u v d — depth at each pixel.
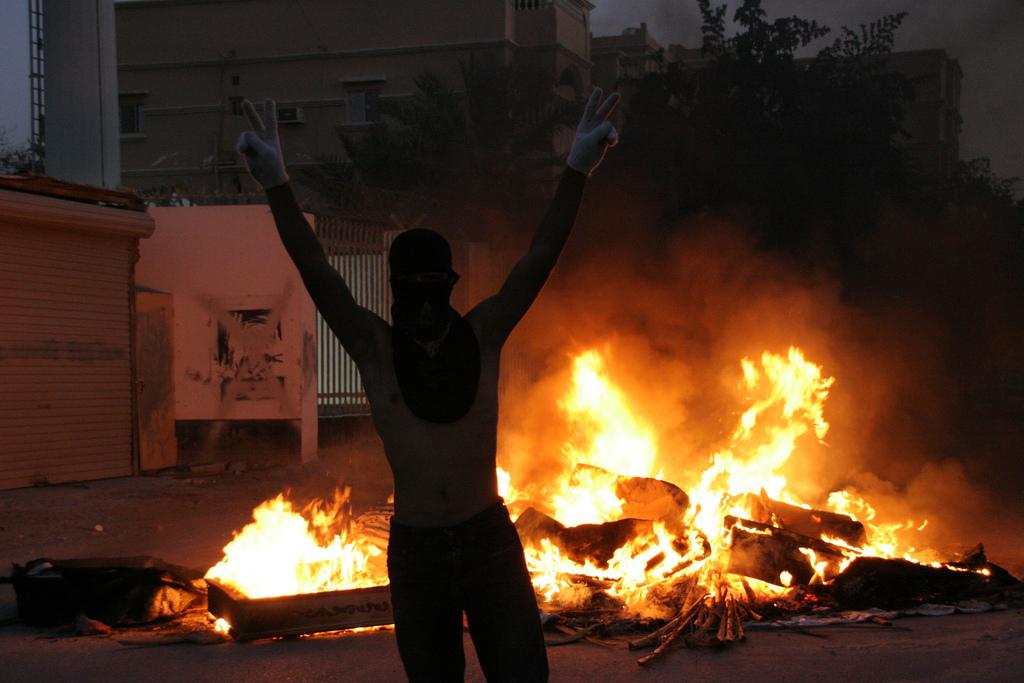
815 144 23.59
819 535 6.99
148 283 14.53
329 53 35.09
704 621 5.70
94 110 13.84
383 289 15.77
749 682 4.68
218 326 14.41
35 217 11.73
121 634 5.83
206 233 14.48
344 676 4.88
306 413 14.33
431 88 28.94
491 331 2.92
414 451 2.77
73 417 12.44
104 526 9.61
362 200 16.56
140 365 13.52
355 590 5.71
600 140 2.98
